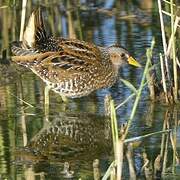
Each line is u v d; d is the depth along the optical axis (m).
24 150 11.83
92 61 14.04
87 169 11.03
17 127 12.78
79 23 18.52
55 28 18.34
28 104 13.58
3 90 14.54
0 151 11.77
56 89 13.94
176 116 13.20
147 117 13.12
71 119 13.17
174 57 13.76
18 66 15.54
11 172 10.91
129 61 14.49
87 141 12.30
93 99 14.19
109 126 12.89
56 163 11.34
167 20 18.28
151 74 14.00
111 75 14.38
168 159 11.38
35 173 10.86
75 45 14.16
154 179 10.59
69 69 13.88
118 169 9.71
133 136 12.16
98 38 17.38
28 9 18.98
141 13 19.09
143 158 11.38
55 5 19.72
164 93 13.86
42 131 12.66
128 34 17.61
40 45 13.98
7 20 18.73
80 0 20.11
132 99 13.95
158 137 12.22
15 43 14.16
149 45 16.77
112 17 18.95
